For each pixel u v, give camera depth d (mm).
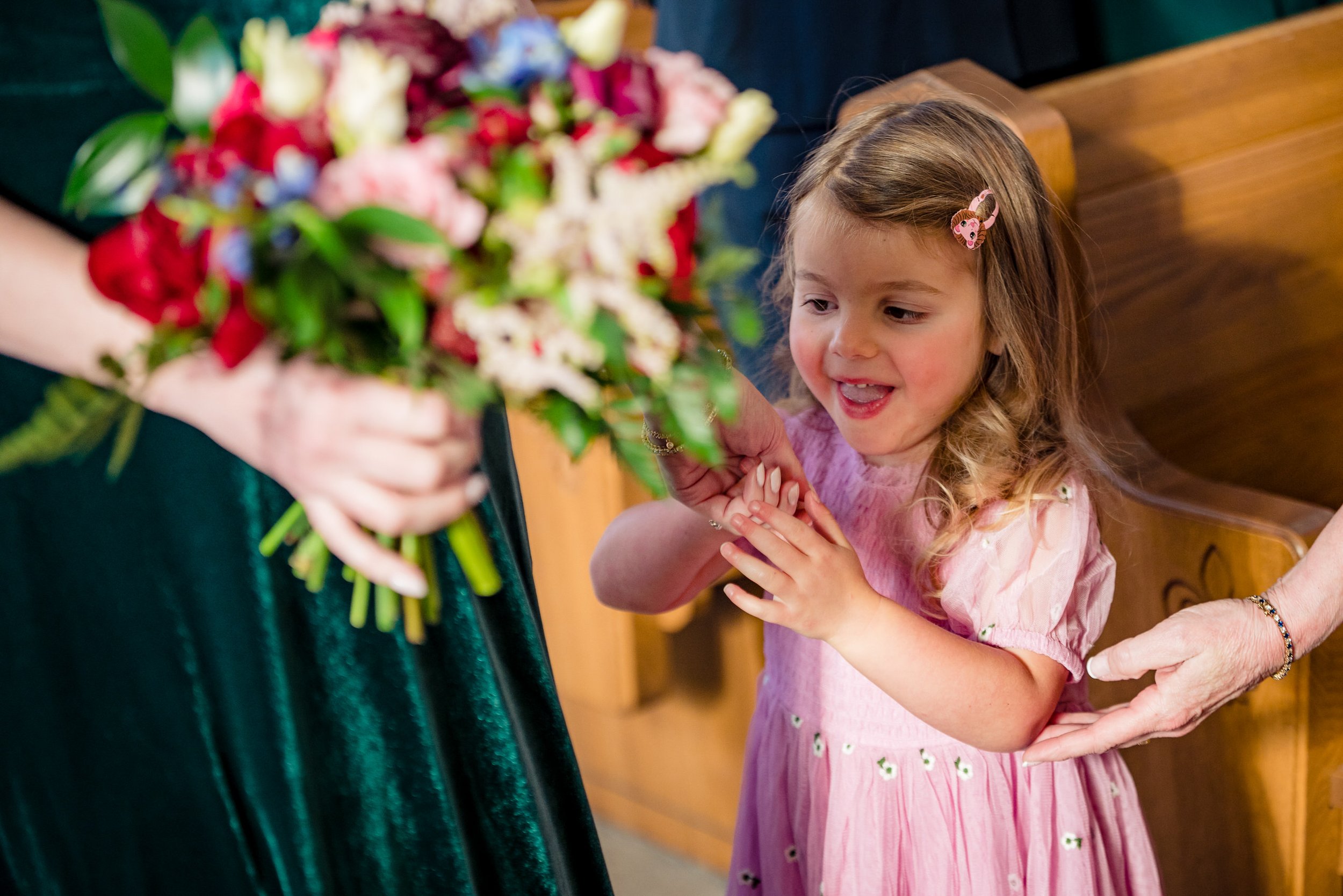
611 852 2070
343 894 839
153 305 569
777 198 1625
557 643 1928
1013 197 1134
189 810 812
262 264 561
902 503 1189
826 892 1187
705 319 715
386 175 540
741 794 1326
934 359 1092
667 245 596
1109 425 1409
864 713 1166
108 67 732
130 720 783
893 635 1012
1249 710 1340
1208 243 1650
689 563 1191
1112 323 1572
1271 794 1351
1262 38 1696
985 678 1035
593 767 2145
